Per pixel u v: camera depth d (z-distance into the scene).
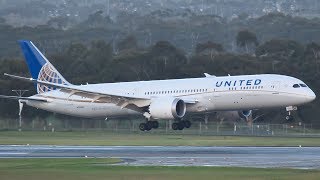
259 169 148.88
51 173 141.25
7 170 147.62
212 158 178.38
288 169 148.25
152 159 176.25
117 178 133.25
